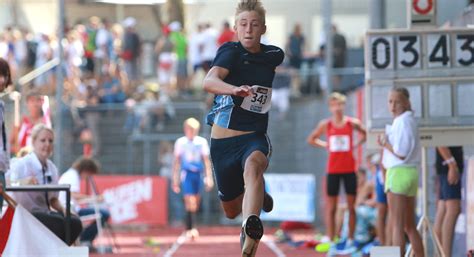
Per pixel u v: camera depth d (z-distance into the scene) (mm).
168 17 90000
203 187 67562
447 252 32031
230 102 21922
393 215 29578
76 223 29422
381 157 35781
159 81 79000
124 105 70188
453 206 32062
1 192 25078
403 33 32531
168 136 69750
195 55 78625
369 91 32625
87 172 43531
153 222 64812
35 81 71062
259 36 21719
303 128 70312
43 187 27031
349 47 80250
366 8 88938
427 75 32406
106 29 77125
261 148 21578
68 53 73062
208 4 90375
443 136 32156
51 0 90062
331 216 43688
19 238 25125
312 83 73812
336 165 43062
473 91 32281
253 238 20062
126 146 70438
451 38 32406
